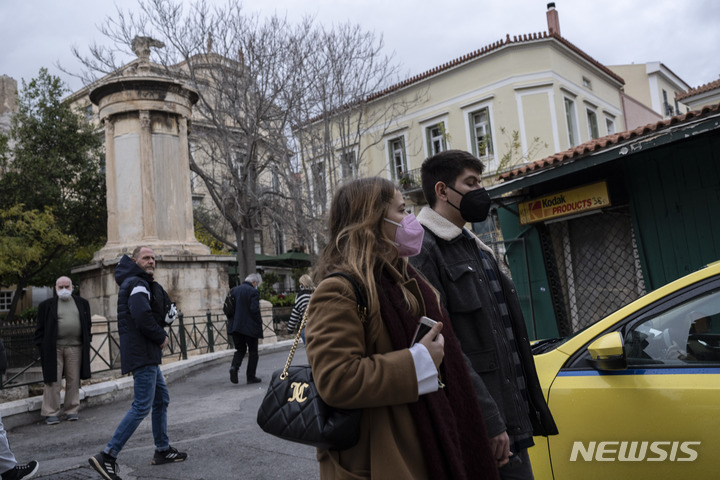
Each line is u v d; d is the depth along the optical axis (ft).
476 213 7.96
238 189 73.00
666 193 25.72
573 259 30.35
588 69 94.79
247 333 32.68
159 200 57.31
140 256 16.67
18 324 29.81
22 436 22.62
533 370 8.15
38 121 81.05
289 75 70.03
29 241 73.10
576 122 88.69
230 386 32.71
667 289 9.46
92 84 68.08
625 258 28.19
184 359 42.86
